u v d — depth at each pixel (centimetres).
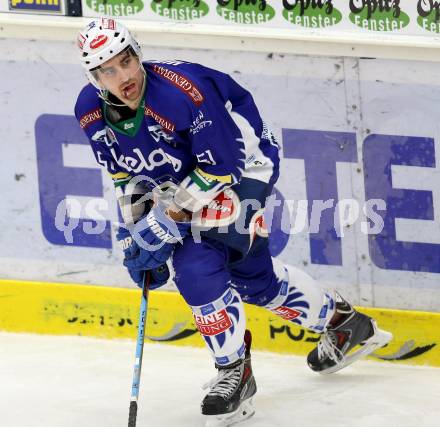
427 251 1483
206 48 1471
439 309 1489
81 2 1459
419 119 1461
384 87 1458
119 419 1173
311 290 1278
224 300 1116
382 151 1473
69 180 1518
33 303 1531
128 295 1504
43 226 1532
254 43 1461
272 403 1244
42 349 1460
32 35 1482
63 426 1146
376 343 1370
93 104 1088
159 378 1338
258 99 1479
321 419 1179
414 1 1427
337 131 1474
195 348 1492
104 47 1010
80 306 1521
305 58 1459
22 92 1502
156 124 1062
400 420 1178
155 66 1056
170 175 1124
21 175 1523
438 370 1447
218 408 1127
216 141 1059
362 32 1441
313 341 1482
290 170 1490
